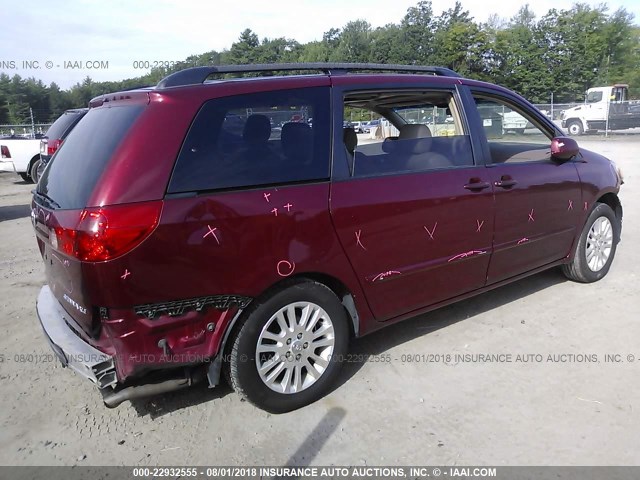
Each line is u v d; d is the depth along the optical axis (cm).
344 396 318
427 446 270
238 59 6134
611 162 505
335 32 7838
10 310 480
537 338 382
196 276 260
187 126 266
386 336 395
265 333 287
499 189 382
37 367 369
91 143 285
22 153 1491
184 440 282
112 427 296
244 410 308
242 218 270
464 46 5575
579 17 5941
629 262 555
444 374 338
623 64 6228
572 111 2902
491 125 404
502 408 299
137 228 243
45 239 290
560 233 443
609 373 331
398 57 6600
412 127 404
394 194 326
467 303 454
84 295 250
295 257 287
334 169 307
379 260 323
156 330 256
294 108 301
